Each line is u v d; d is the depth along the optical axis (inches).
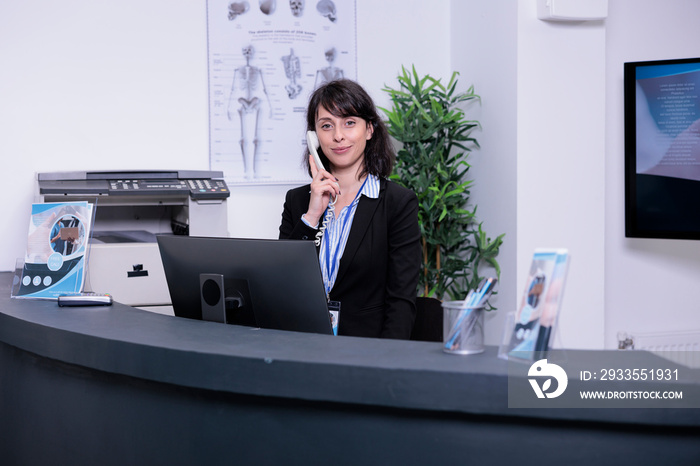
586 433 43.3
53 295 76.5
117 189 101.7
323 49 132.3
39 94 117.3
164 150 124.3
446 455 45.6
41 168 117.9
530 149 119.8
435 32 139.3
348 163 81.4
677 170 117.8
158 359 51.6
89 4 119.2
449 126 126.6
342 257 78.7
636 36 132.8
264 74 129.2
